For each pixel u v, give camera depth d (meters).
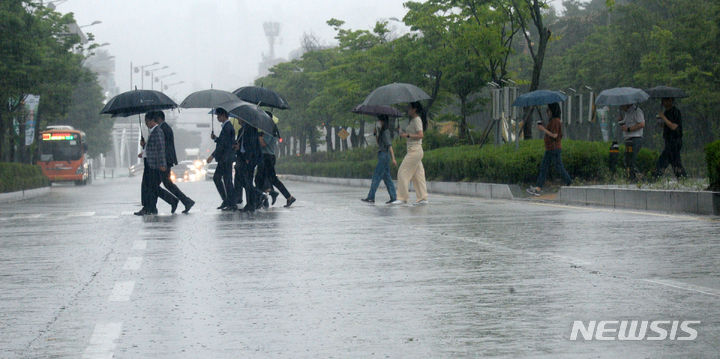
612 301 14.46
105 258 21.72
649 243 22.62
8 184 68.44
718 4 97.12
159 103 38.66
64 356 11.19
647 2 125.94
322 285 16.83
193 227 30.75
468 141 84.50
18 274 18.94
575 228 27.30
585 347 11.32
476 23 79.69
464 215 34.28
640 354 10.90
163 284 17.20
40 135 127.94
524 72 140.25
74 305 14.94
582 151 48.62
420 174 42.34
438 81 87.62
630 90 48.41
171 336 12.35
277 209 40.75
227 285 16.95
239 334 12.45
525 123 68.31
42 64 100.06
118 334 12.52
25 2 87.25
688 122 109.25
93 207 48.47
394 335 12.25
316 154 153.25
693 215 30.83
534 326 12.67
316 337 12.19
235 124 113.62
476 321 13.12
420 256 21.09
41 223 35.09
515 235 25.66
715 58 99.44
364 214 36.12
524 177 49.25
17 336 12.45
